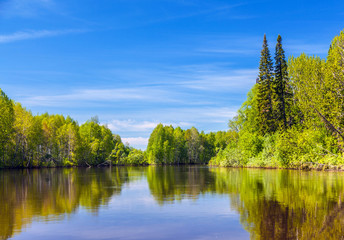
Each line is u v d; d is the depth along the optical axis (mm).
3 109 67000
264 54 62875
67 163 93000
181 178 37469
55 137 93625
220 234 11461
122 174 49656
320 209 15414
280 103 59531
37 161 82125
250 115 71500
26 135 76250
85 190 25062
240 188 24578
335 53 45062
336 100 43094
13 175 47656
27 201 19250
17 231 12016
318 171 43906
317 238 10820
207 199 19203
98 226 12734
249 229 12039
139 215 14727
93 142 105750
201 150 143375
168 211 15586
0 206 17422
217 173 46438
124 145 143875
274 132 60625
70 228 12406
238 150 69875
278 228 12086
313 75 53938
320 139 47469
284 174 39000
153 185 28703
